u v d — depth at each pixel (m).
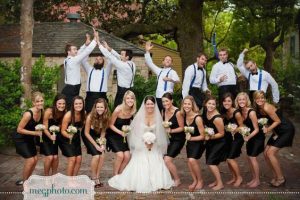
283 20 21.48
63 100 6.98
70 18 19.86
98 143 7.34
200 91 9.38
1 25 19.36
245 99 7.23
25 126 6.85
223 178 8.03
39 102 6.84
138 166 7.18
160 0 24.09
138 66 17.31
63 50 16.97
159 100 9.31
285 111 17.17
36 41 17.61
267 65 25.86
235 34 29.31
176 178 7.48
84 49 9.59
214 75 9.52
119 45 17.47
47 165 7.12
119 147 7.36
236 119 7.22
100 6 23.61
